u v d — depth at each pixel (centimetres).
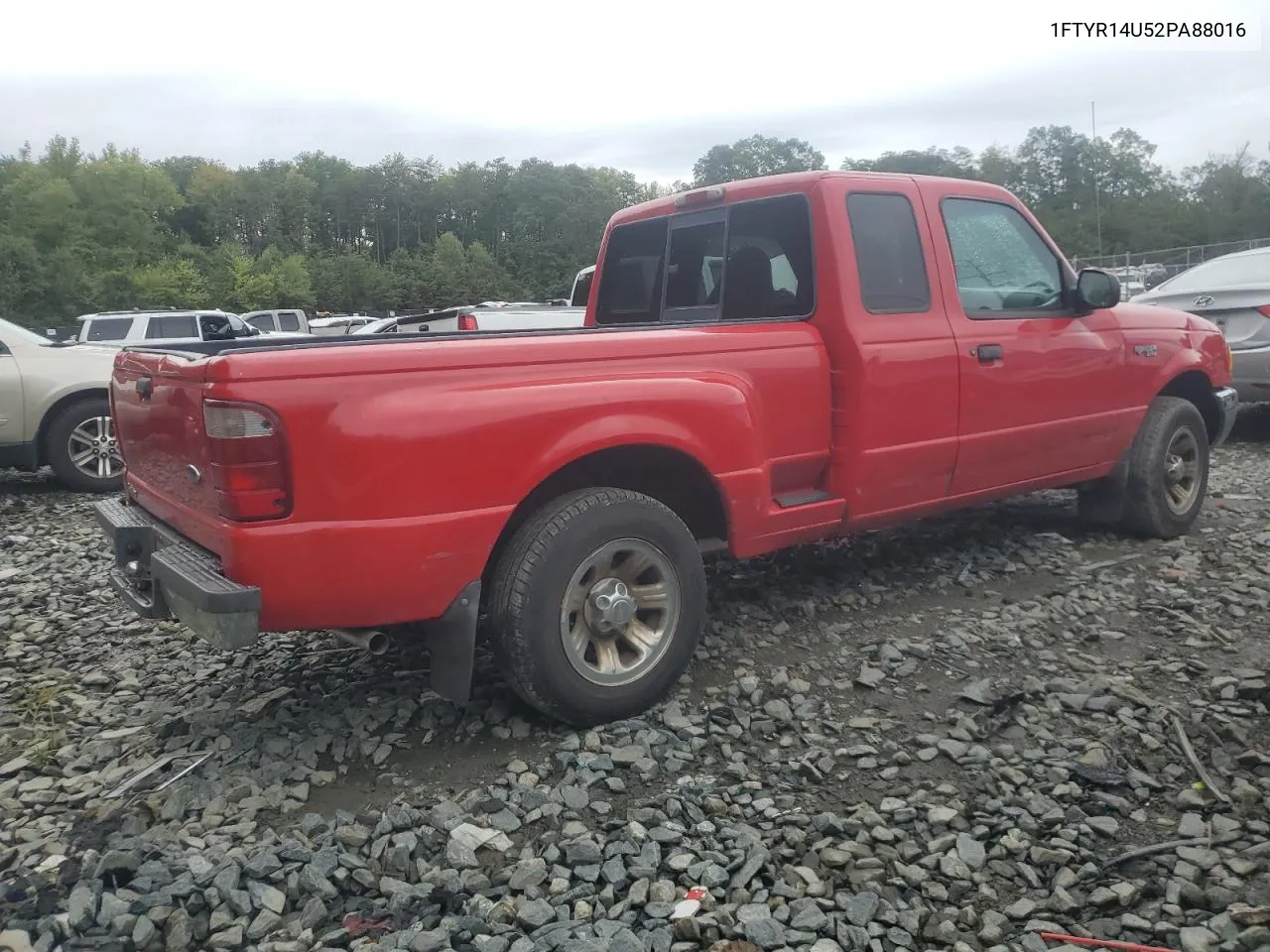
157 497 389
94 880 284
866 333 455
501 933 263
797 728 379
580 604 371
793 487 459
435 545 339
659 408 386
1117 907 272
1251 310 931
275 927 269
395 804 327
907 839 304
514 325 1174
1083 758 350
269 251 11512
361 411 326
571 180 14150
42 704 418
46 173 9844
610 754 357
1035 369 529
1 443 873
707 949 256
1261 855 291
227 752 368
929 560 582
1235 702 391
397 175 15112
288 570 321
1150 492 604
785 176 478
